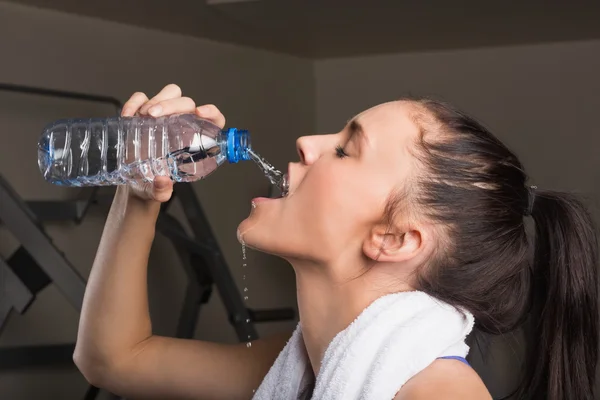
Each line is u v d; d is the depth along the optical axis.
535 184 3.87
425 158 1.13
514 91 3.93
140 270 1.36
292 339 1.26
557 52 3.87
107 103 3.15
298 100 4.13
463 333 1.08
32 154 2.87
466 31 3.64
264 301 3.80
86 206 2.77
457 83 4.02
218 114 1.31
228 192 3.70
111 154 1.37
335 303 1.15
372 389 1.00
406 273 1.14
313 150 1.17
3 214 2.25
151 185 1.30
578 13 3.32
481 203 1.14
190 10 3.14
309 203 1.13
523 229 1.22
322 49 4.01
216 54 3.69
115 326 1.34
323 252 1.13
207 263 2.68
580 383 1.21
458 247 1.14
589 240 1.23
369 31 3.62
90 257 3.04
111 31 3.21
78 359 1.38
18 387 2.84
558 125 3.85
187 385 1.36
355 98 4.19
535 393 1.24
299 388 1.23
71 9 3.01
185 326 2.75
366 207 1.11
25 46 2.88
